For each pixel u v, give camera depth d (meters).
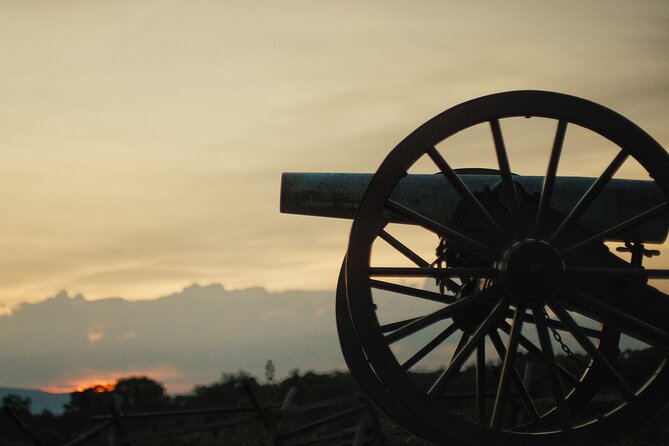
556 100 5.54
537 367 12.51
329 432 14.27
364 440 10.78
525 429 6.42
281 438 10.96
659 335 5.68
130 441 10.77
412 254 6.59
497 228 5.60
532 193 6.37
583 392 6.46
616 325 5.71
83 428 15.91
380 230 6.53
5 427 15.80
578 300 5.64
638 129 5.59
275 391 17.98
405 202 6.38
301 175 6.83
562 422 5.55
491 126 5.55
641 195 6.44
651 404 5.64
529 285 5.51
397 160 5.48
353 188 6.78
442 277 5.69
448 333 6.23
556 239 5.65
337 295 6.41
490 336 6.30
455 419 5.44
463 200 5.80
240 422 10.95
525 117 5.57
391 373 5.41
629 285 5.86
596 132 5.59
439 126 5.49
